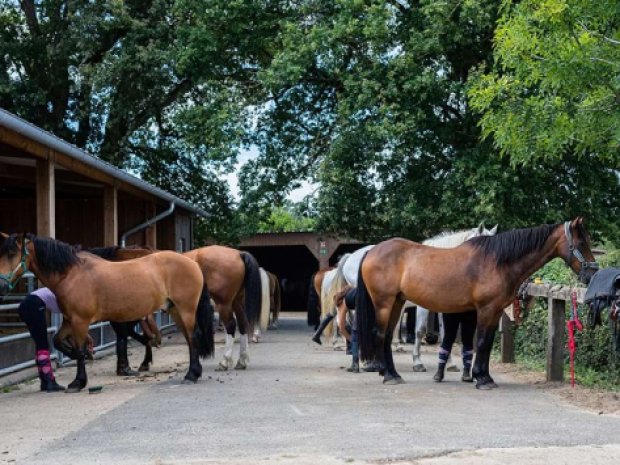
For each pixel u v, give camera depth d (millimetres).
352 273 12188
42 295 8844
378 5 17500
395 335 16578
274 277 21797
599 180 18406
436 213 18156
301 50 17844
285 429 6043
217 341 16859
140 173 26797
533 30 9398
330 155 18141
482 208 16547
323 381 9281
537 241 8453
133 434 5930
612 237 18906
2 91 22438
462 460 4961
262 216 22031
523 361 11539
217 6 19359
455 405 7258
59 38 23203
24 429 6305
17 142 9688
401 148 18188
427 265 8805
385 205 19250
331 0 19484
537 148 10047
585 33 9180
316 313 18938
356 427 6102
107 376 10180
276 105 21156
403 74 17516
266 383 9078
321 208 18953
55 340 8906
